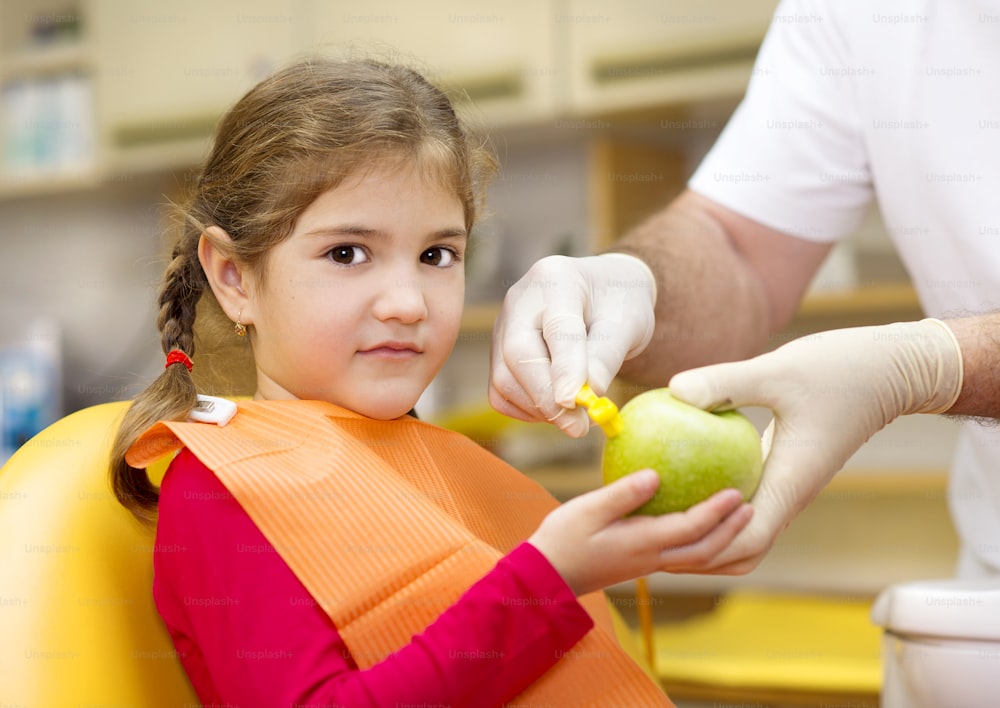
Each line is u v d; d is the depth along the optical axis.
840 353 0.72
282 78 0.77
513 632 0.59
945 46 0.98
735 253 1.12
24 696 0.66
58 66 2.31
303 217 0.71
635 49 1.87
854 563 1.98
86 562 0.72
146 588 0.75
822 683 1.40
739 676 1.44
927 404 0.77
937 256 1.03
